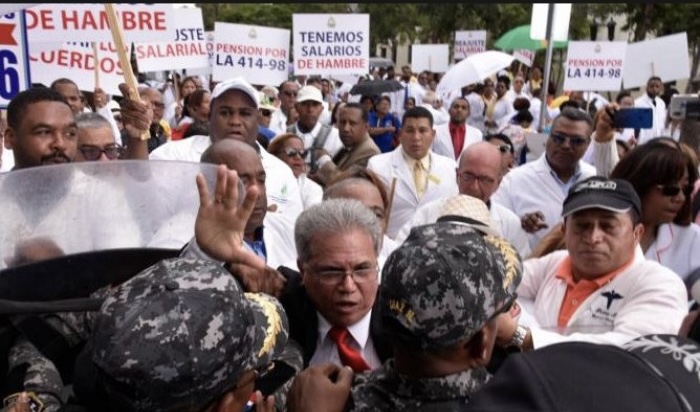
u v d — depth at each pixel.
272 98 12.59
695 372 0.90
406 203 5.51
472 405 0.90
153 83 13.61
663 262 3.27
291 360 2.12
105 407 1.45
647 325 2.41
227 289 1.36
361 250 2.20
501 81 15.63
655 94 11.80
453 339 1.53
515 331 2.18
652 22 24.20
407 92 16.34
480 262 1.56
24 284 1.81
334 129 8.05
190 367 1.26
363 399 1.70
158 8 5.59
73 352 1.83
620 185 2.65
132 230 1.97
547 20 7.90
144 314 1.28
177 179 2.06
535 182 4.82
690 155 3.24
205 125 6.11
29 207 1.85
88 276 1.89
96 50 5.54
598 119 4.36
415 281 1.53
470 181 4.16
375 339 2.25
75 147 3.16
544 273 2.98
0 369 1.77
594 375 0.87
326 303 2.21
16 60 4.37
